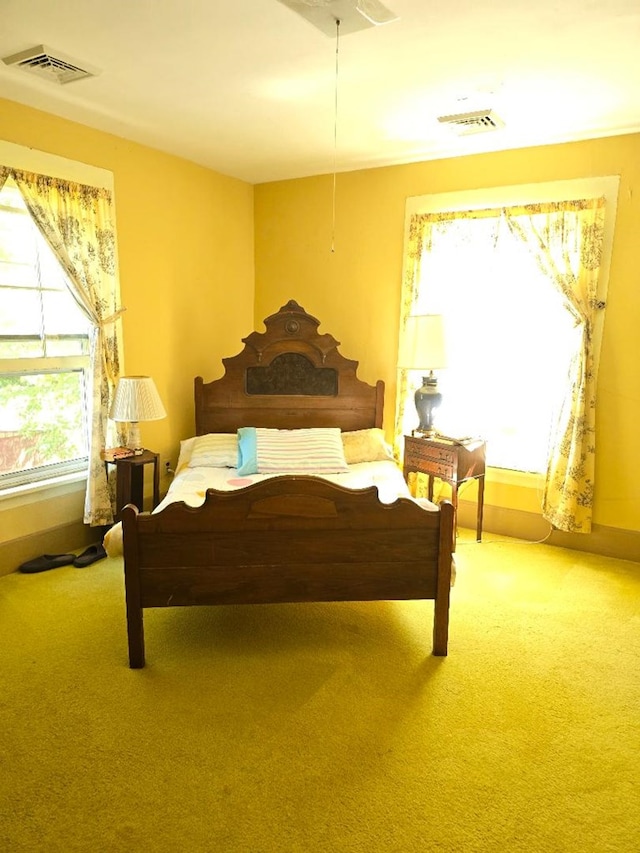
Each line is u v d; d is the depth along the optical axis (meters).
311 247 4.59
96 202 3.48
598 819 1.73
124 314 3.80
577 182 3.52
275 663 2.50
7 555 3.28
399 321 4.29
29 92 2.92
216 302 4.55
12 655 2.53
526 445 3.93
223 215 4.51
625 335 3.48
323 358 4.21
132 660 2.43
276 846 1.63
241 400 4.25
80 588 3.14
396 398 4.36
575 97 2.90
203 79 2.74
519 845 1.64
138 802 1.77
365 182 4.27
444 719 2.16
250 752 1.98
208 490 2.37
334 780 1.86
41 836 1.65
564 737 2.08
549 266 3.63
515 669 2.48
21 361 3.28
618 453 3.59
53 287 3.41
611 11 2.09
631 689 2.36
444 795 1.81
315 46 2.39
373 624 2.83
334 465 3.68
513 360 3.90
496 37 2.29
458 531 4.14
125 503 3.46
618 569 3.50
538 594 3.17
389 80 2.73
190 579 2.43
